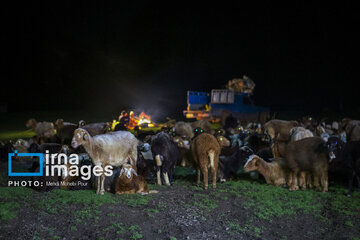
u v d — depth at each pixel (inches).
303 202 328.2
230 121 722.2
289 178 373.7
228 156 419.8
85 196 293.1
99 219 254.8
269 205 317.7
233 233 260.4
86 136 288.4
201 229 262.4
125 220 259.3
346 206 319.9
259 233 265.1
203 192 351.3
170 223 265.0
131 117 858.1
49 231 232.2
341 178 418.0
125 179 307.6
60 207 270.1
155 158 369.1
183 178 422.0
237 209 307.9
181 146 464.1
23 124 999.6
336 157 344.8
